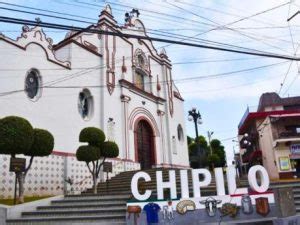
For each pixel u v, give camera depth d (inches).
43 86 797.9
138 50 1190.9
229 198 504.1
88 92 935.0
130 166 1003.3
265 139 1384.1
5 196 634.2
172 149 1253.1
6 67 719.7
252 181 506.0
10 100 715.4
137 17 1218.6
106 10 1048.8
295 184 632.4
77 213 534.9
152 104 1218.6
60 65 854.5
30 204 569.3
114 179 855.1
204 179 511.5
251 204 502.6
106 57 1013.8
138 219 479.8
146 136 1165.1
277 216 462.3
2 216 517.0
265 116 1433.3
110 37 1045.2
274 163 1269.7
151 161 1149.7
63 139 818.2
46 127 782.5
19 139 534.3
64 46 914.1
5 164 647.8
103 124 947.3
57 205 577.9
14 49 744.3
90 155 695.1
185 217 490.9
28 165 632.4
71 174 791.1
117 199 581.0
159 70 1317.7
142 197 495.5
